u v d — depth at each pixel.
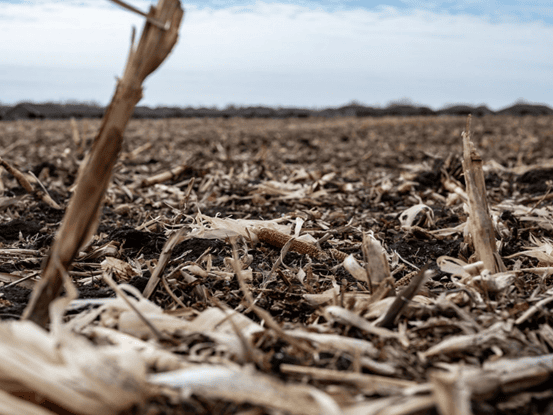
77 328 2.03
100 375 1.43
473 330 2.12
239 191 6.60
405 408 1.46
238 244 3.80
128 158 9.80
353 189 7.07
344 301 2.53
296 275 3.24
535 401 1.66
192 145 15.08
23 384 1.55
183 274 2.91
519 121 29.42
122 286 2.17
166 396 1.54
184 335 1.97
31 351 1.51
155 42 1.90
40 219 5.13
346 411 1.49
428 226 4.61
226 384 1.48
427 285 3.01
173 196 6.41
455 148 14.60
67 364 1.49
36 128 24.44
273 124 29.83
